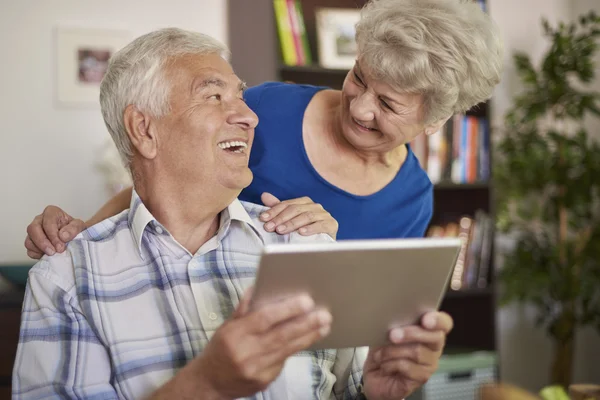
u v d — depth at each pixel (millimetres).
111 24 3480
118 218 1521
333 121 1917
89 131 3465
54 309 1401
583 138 3754
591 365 4262
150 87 1448
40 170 3408
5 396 2953
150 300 1435
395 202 1966
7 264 3193
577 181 3695
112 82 1489
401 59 1572
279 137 1910
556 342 3861
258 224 1593
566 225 3934
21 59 3375
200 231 1516
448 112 1695
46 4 3400
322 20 3430
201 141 1436
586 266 3887
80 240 1473
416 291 1179
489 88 1703
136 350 1392
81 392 1351
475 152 3631
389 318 1215
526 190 3840
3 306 2967
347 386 1537
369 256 1092
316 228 1609
